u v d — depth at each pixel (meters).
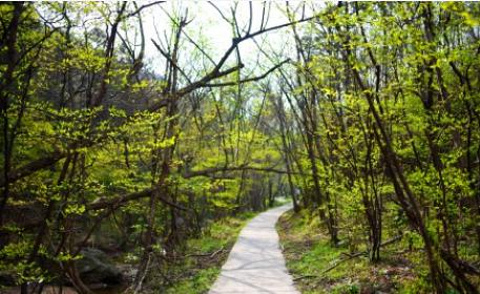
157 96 10.62
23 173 6.92
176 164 10.07
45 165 7.12
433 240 5.43
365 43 5.01
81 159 8.20
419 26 5.28
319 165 15.43
